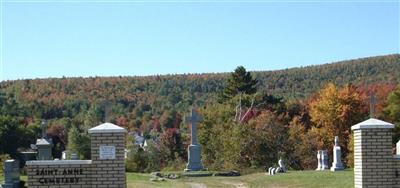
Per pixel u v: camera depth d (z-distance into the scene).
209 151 57.56
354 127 16.48
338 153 34.81
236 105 73.19
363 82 111.25
